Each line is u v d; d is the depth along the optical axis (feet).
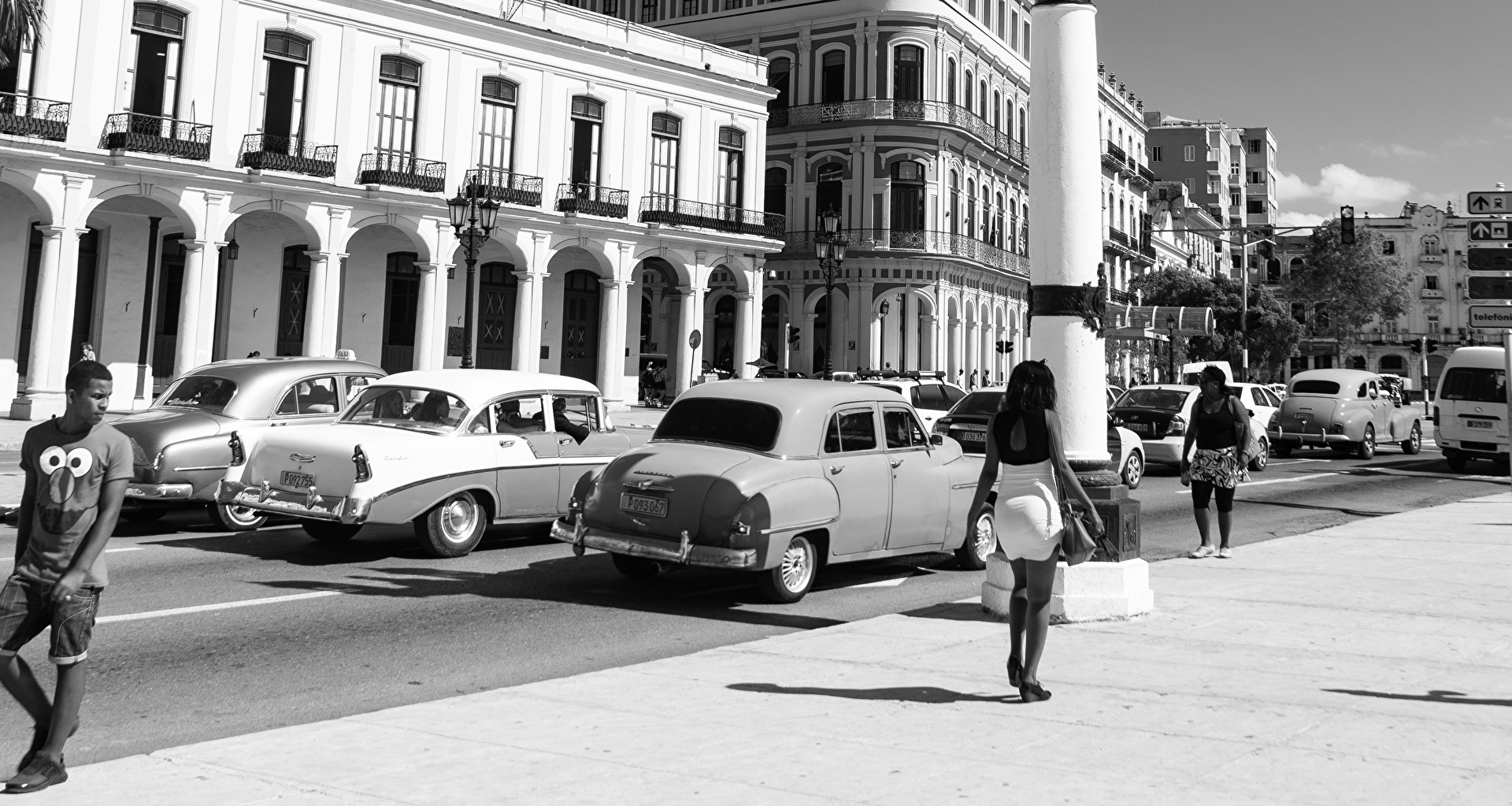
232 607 27.53
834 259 104.27
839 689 19.38
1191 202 294.05
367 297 106.11
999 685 19.69
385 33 99.09
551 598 30.12
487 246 112.06
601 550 29.58
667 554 28.37
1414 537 42.50
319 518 32.65
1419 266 353.51
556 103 110.93
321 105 95.76
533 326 109.29
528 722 17.30
